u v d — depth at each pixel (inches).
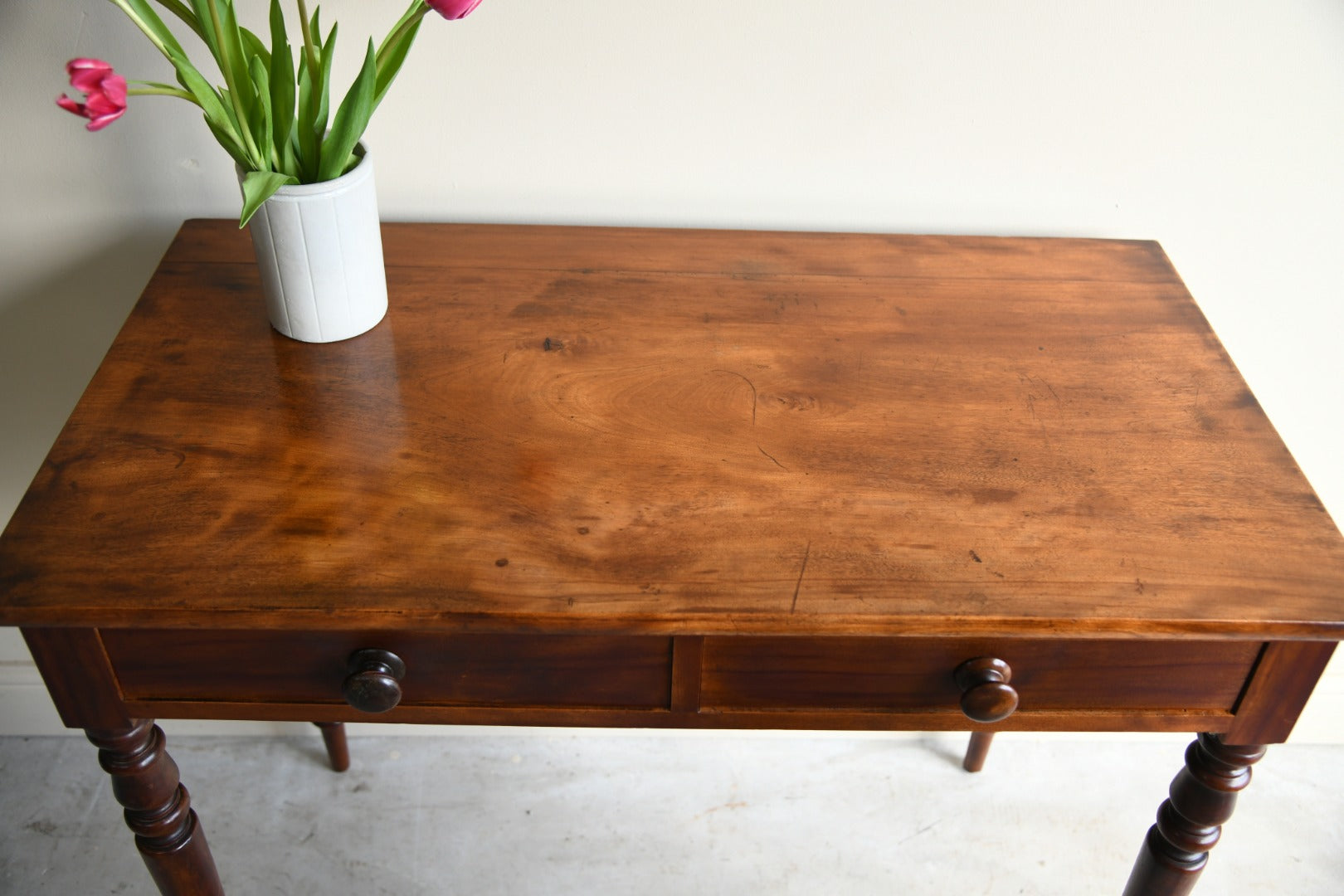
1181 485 34.0
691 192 46.2
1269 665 32.6
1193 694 33.6
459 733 61.5
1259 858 56.7
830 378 37.8
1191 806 36.5
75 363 50.6
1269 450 35.4
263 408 35.8
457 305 40.7
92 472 33.2
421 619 29.5
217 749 60.5
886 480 33.8
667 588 30.1
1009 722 34.6
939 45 42.4
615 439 35.0
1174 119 44.2
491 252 43.8
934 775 60.4
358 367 37.6
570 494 32.9
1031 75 43.2
